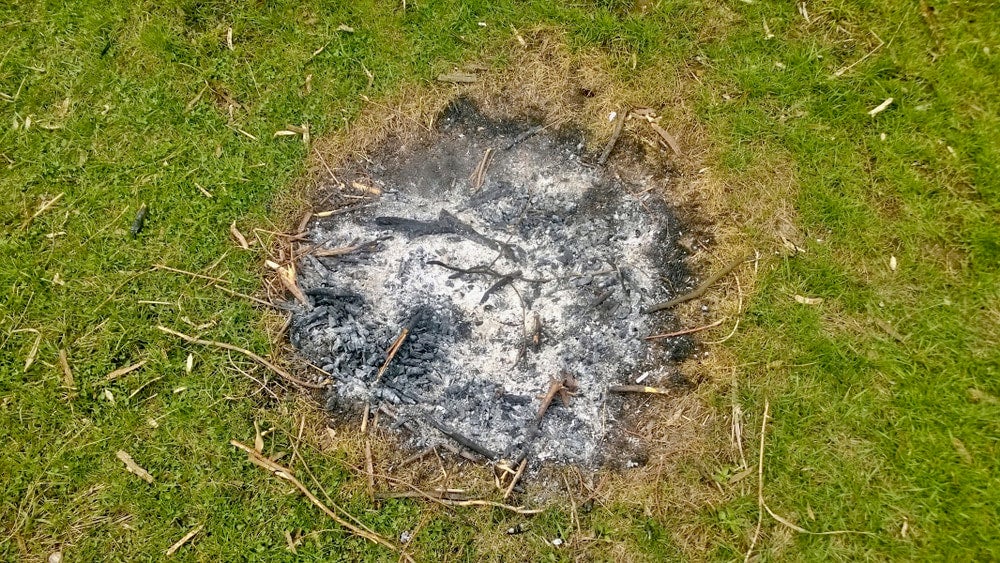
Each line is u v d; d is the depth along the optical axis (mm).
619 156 1891
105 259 1794
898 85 1871
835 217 1781
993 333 1691
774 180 1821
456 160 1902
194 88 1932
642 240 1821
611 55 1949
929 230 1763
